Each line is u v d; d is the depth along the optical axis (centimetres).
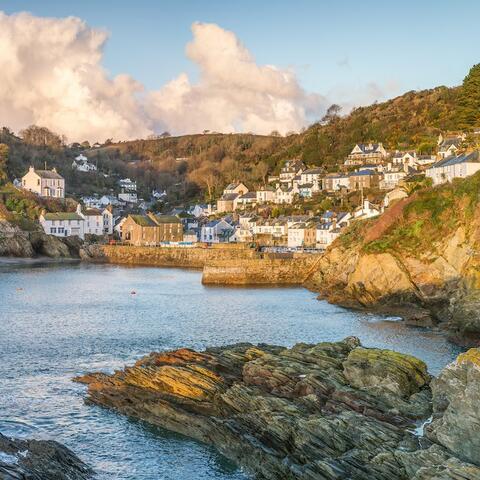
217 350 4700
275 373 3869
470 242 7394
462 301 6053
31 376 4781
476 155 10381
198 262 14700
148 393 4044
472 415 2716
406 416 3288
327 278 10300
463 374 2864
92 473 3225
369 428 3069
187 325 6912
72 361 5241
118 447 3569
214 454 3491
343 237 10700
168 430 3797
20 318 7219
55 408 4106
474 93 16812
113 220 19650
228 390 3775
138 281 11488
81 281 11312
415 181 12762
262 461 3209
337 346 4362
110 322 7056
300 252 12288
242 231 16875
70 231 17838
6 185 18850
